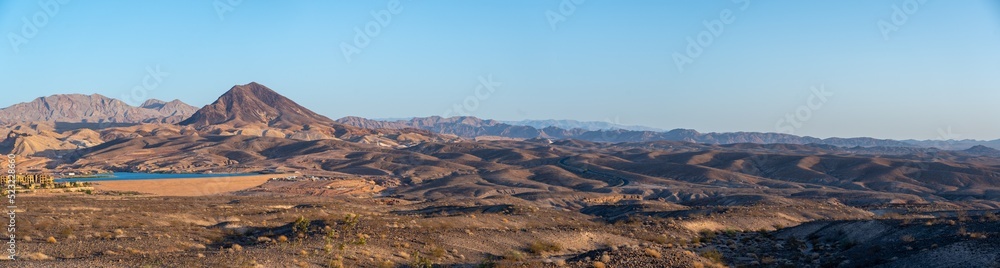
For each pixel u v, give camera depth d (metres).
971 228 48.94
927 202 167.88
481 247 53.41
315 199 134.38
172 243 47.06
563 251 55.81
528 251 54.16
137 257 38.25
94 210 77.19
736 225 83.12
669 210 106.38
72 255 39.03
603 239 62.88
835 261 47.12
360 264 40.97
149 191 179.25
